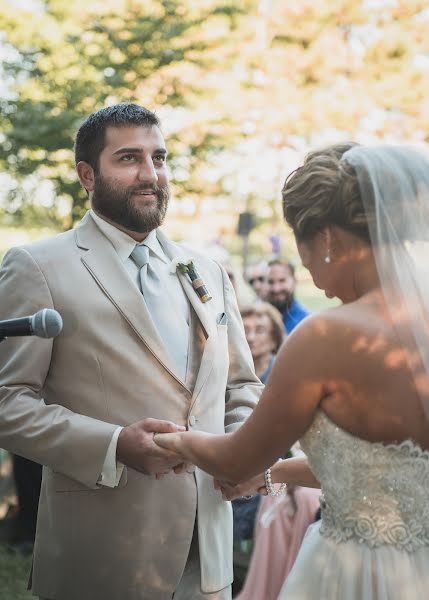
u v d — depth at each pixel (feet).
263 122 35.29
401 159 7.13
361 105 35.27
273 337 16.62
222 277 10.50
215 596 9.39
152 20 29.17
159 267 9.84
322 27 36.01
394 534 7.02
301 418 7.09
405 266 7.01
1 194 30.55
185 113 30.78
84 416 8.98
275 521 13.66
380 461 6.95
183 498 9.24
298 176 7.35
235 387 10.19
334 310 7.09
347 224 7.11
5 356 9.25
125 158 9.45
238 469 7.52
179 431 8.61
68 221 30.60
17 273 9.24
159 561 9.11
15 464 18.83
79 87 28.53
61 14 28.84
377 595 6.97
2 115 28.66
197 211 41.73
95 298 9.20
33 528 18.80
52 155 29.14
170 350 9.43
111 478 8.77
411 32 36.11
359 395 6.91
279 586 13.43
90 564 9.10
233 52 32.53
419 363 6.92
